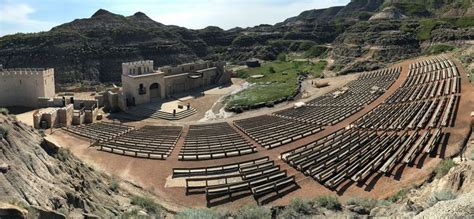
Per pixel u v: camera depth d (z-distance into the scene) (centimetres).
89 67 11856
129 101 8581
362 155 4303
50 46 12031
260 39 16762
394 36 12800
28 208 1900
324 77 11106
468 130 4450
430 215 1702
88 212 2450
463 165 2681
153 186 3978
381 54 12194
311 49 15438
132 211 2762
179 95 9475
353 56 12744
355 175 3722
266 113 7712
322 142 5075
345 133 5366
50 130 6162
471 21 12738
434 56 10375
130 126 6925
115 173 4294
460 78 6850
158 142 5591
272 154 4919
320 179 3816
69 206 2370
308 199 3172
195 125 7025
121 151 5147
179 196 3731
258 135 5778
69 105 7025
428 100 6047
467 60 8094
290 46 16412
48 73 7812
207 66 10831
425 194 2597
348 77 10444
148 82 8694
